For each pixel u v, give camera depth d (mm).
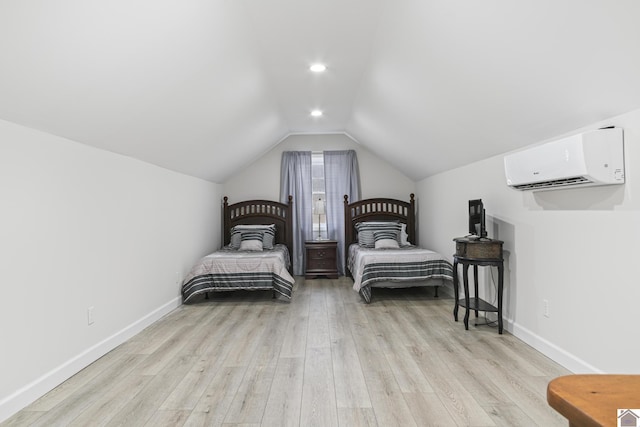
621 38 1645
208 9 2270
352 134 6461
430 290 5320
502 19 1958
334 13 2615
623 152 2113
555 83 2182
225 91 3447
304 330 3562
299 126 6152
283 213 6645
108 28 1901
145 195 3781
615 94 1992
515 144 3186
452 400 2203
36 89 2002
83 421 2012
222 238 6625
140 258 3664
